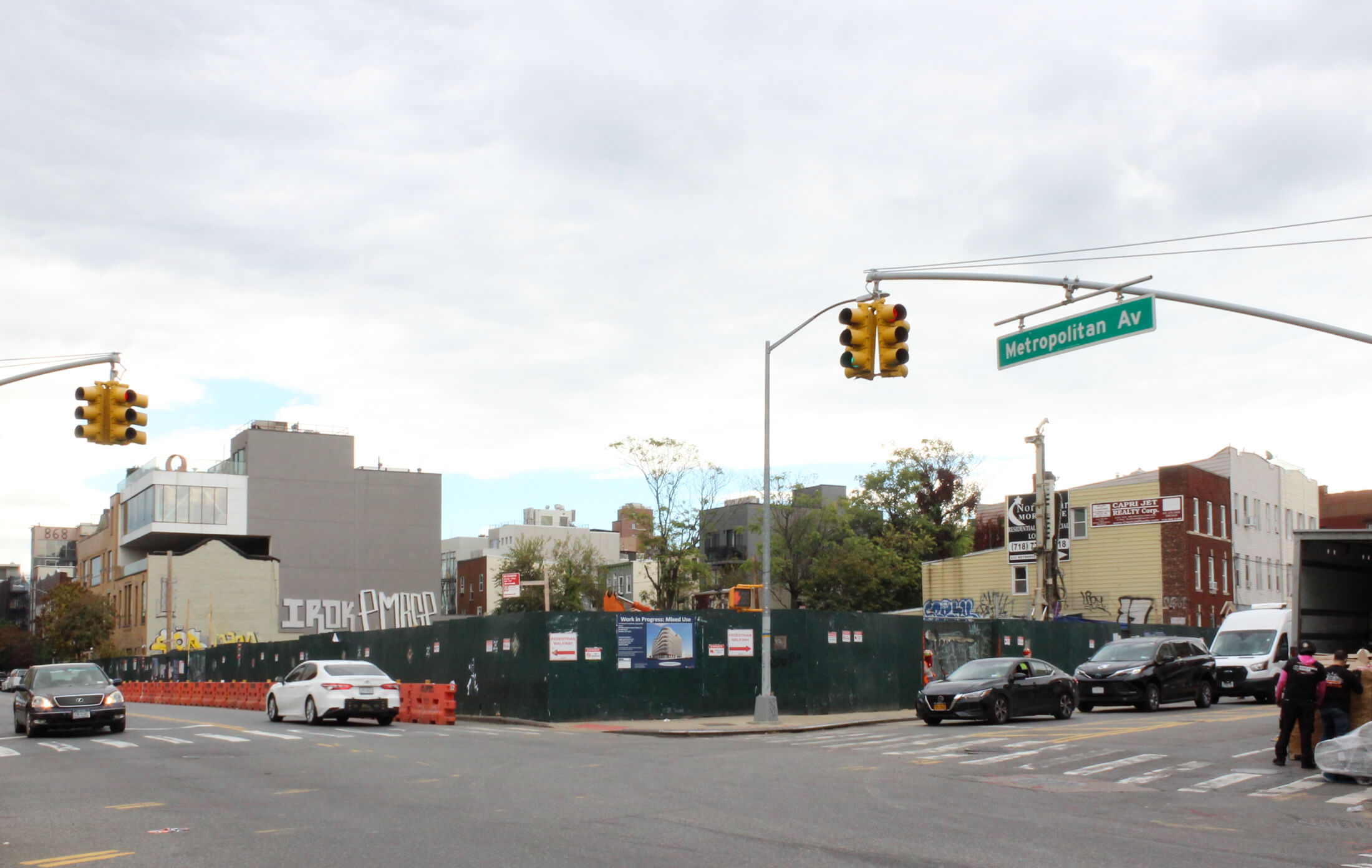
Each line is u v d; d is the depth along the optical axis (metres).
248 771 16.75
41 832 11.22
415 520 97.12
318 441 94.31
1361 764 15.26
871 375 16.92
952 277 17.73
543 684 28.88
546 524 138.50
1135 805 13.23
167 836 10.91
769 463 28.83
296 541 92.38
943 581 64.25
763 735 25.48
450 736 23.62
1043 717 28.77
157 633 80.19
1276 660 34.72
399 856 9.72
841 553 77.00
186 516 88.31
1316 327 17.03
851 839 10.60
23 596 159.88
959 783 15.21
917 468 83.25
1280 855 10.04
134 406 20.92
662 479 69.69
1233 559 59.81
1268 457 74.44
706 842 10.38
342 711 27.25
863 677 33.00
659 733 25.45
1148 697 30.48
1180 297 16.94
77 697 24.48
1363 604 19.75
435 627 34.72
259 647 49.69
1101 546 58.09
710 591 74.88
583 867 9.22
